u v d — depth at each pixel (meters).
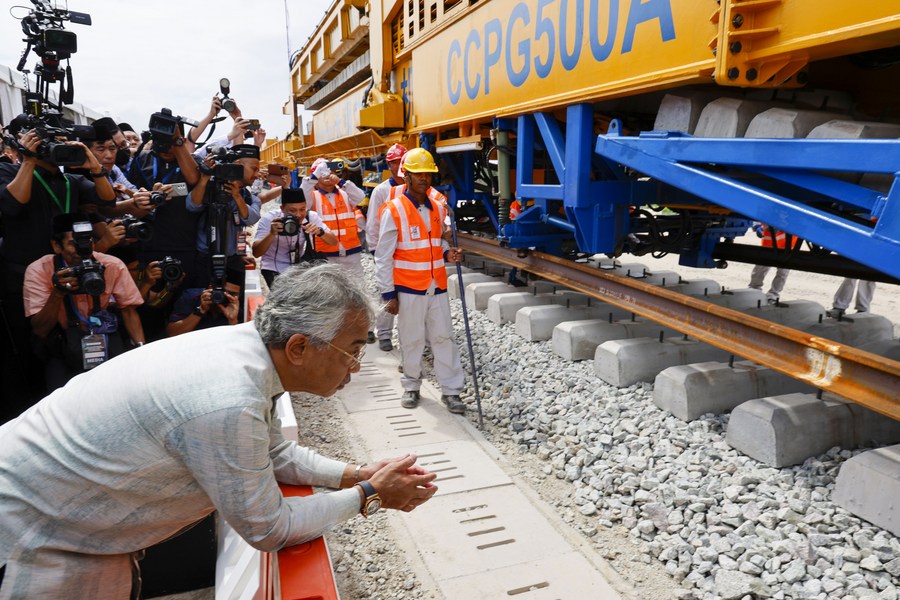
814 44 2.49
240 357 1.31
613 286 4.83
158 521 1.37
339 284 1.35
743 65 2.83
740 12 2.75
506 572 2.54
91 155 3.01
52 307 2.80
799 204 2.73
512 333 5.55
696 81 3.27
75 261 2.78
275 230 4.55
